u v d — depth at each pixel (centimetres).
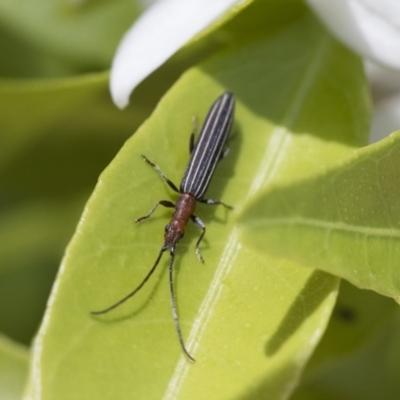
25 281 17
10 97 16
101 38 17
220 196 15
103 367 14
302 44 15
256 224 13
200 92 15
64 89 15
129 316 14
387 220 14
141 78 15
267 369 14
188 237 15
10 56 17
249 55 15
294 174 15
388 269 14
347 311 15
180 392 14
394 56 15
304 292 14
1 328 17
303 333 14
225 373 14
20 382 15
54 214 17
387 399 16
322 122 15
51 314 14
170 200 15
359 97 15
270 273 14
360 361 16
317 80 15
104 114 16
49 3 17
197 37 15
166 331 14
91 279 14
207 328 14
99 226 14
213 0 15
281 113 15
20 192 17
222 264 15
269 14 15
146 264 15
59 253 17
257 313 14
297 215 13
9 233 17
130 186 15
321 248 13
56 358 14
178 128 15
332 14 15
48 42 17
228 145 15
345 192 13
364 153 14
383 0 14
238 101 15
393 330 16
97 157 17
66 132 16
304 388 16
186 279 15
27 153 17
